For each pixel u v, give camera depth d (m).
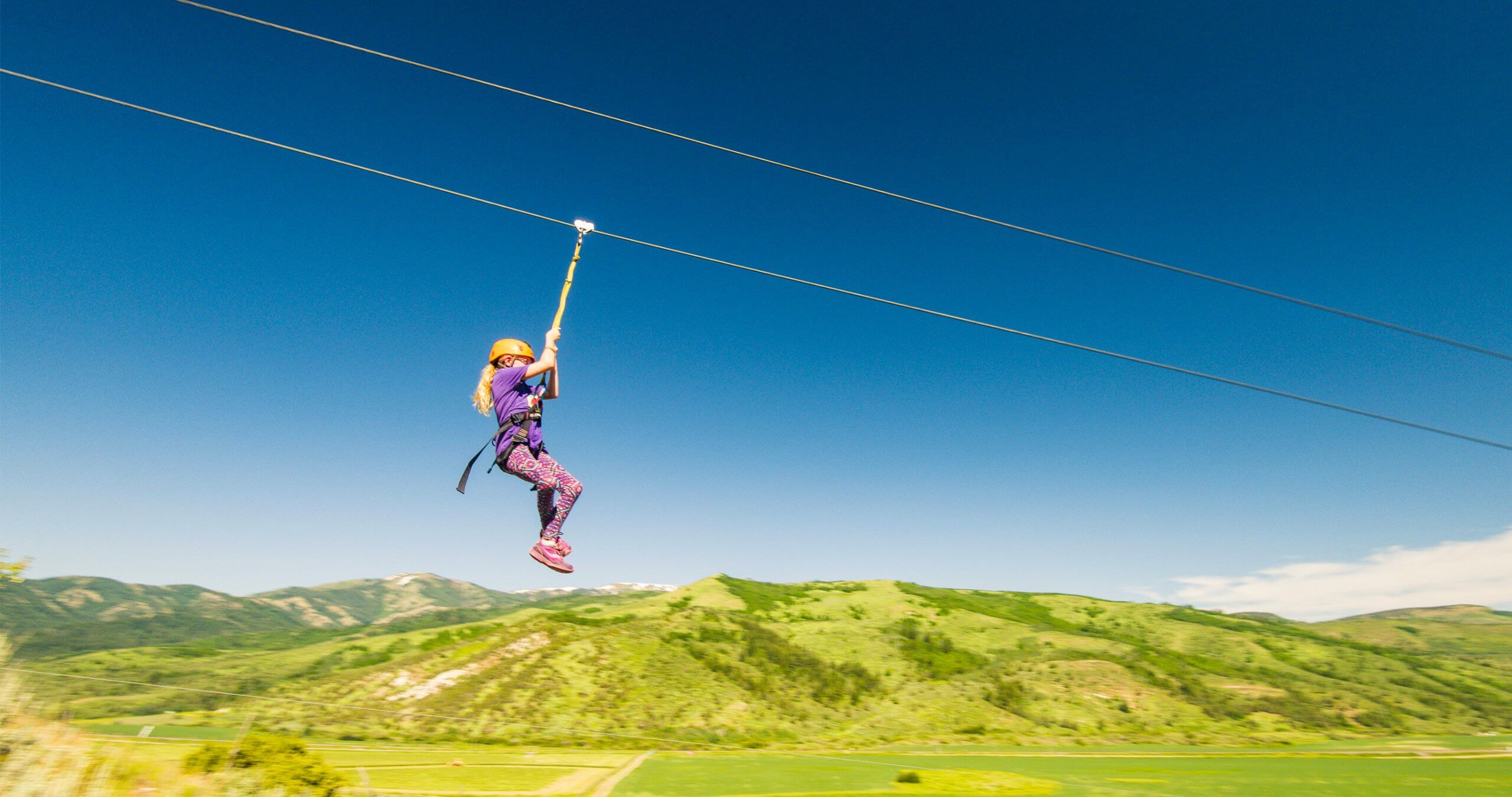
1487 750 131.12
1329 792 86.81
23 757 9.98
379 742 111.19
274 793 13.50
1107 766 108.69
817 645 191.12
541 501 5.88
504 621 198.50
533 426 5.94
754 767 101.69
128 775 11.05
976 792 82.00
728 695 146.75
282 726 115.62
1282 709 163.12
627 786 84.38
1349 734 149.62
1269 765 111.38
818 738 131.62
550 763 101.19
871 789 83.25
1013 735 137.88
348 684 142.12
